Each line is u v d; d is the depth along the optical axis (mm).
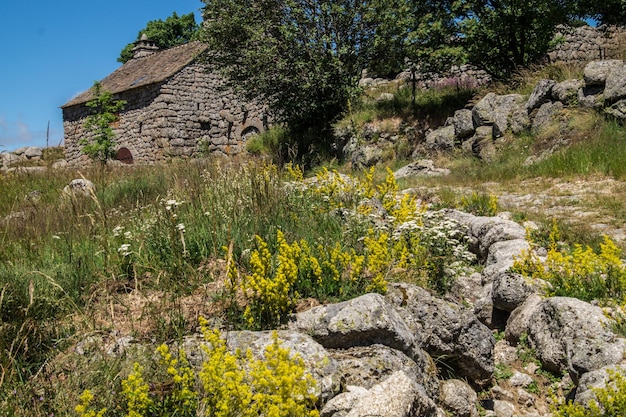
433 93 22047
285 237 5812
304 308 4621
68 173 13250
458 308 4738
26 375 3576
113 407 3174
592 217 8398
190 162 11344
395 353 3918
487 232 7414
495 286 5730
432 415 3418
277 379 2846
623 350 4199
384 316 4020
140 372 3334
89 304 4453
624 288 5203
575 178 11164
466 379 4621
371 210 6977
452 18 20422
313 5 22625
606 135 12445
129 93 30781
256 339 3736
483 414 4344
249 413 2842
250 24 23047
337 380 3430
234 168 8242
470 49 20125
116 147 31531
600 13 19375
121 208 7809
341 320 4027
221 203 6406
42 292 4629
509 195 10820
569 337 4570
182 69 29922
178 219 6164
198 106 30484
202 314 4297
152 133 29609
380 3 21984
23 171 13359
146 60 34781
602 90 13547
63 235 6277
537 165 12531
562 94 14336
